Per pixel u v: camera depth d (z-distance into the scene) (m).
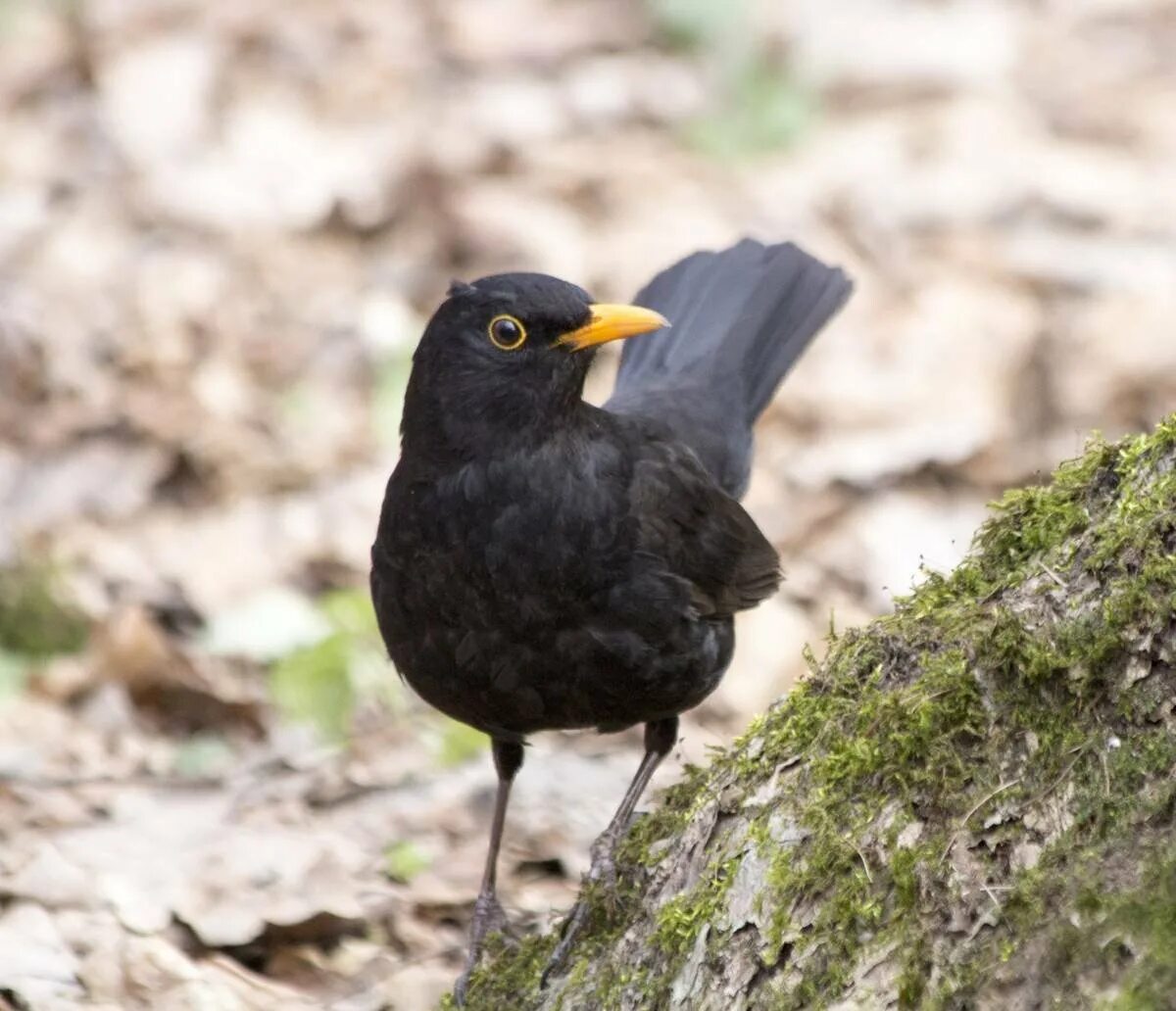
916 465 13.59
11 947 8.35
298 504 13.88
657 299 10.15
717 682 8.15
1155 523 5.77
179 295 16.09
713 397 9.57
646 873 6.90
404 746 11.10
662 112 19.06
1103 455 6.18
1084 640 5.76
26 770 10.72
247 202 17.36
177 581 13.01
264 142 18.03
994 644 5.90
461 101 19.08
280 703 11.55
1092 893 5.43
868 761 6.00
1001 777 5.77
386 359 15.38
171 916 8.76
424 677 7.88
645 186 17.55
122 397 14.91
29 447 14.45
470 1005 7.34
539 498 7.54
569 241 16.53
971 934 5.60
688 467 8.09
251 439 14.58
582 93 19.27
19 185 17.56
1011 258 16.14
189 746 11.27
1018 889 5.56
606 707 7.87
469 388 7.54
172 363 15.27
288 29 20.11
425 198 17.31
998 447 13.83
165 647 11.73
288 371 15.37
